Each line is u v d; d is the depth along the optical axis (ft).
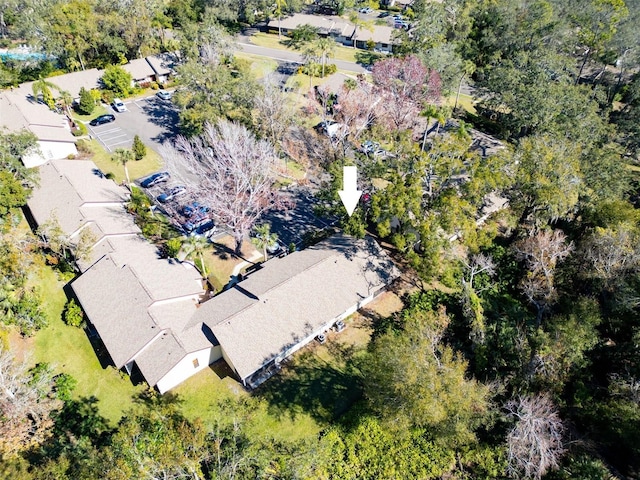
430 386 102.63
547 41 305.94
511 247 171.12
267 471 108.99
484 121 272.10
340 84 284.41
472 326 137.90
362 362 141.28
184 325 138.62
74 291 151.02
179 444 100.58
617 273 138.92
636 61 290.56
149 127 252.42
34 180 182.91
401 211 144.77
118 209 182.91
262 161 177.88
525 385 122.31
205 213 187.21
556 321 136.26
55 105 248.73
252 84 221.05
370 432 122.21
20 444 106.01
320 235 182.50
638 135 231.91
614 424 115.14
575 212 175.94
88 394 130.00
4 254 140.97
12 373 116.06
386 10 451.94
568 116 204.54
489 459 116.57
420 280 169.48
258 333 135.95
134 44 313.32
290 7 394.73
